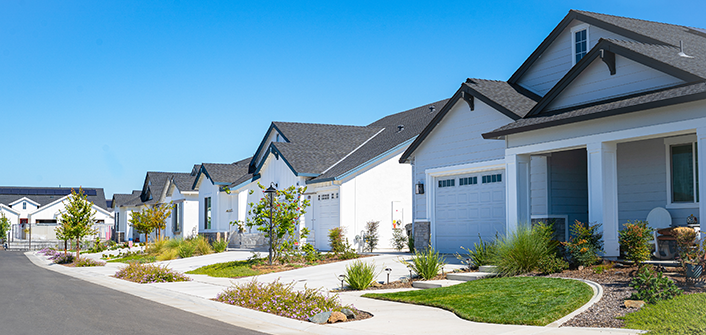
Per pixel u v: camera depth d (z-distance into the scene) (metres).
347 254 21.20
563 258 13.94
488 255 15.11
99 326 9.56
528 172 16.45
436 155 20.55
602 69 14.98
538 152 16.00
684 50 14.99
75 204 30.08
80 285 17.44
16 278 19.97
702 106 12.18
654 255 13.62
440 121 20.27
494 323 9.41
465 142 19.36
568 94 15.83
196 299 13.52
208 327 9.62
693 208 14.45
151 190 47.94
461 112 19.56
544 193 17.45
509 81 20.45
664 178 15.15
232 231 33.34
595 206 14.12
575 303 9.85
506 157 16.53
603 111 13.53
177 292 14.91
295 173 26.84
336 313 10.48
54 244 51.66
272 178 30.34
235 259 24.06
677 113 12.62
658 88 13.66
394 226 26.31
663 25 19.02
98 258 32.38
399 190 26.75
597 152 14.15
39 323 9.86
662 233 13.41
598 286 10.93
